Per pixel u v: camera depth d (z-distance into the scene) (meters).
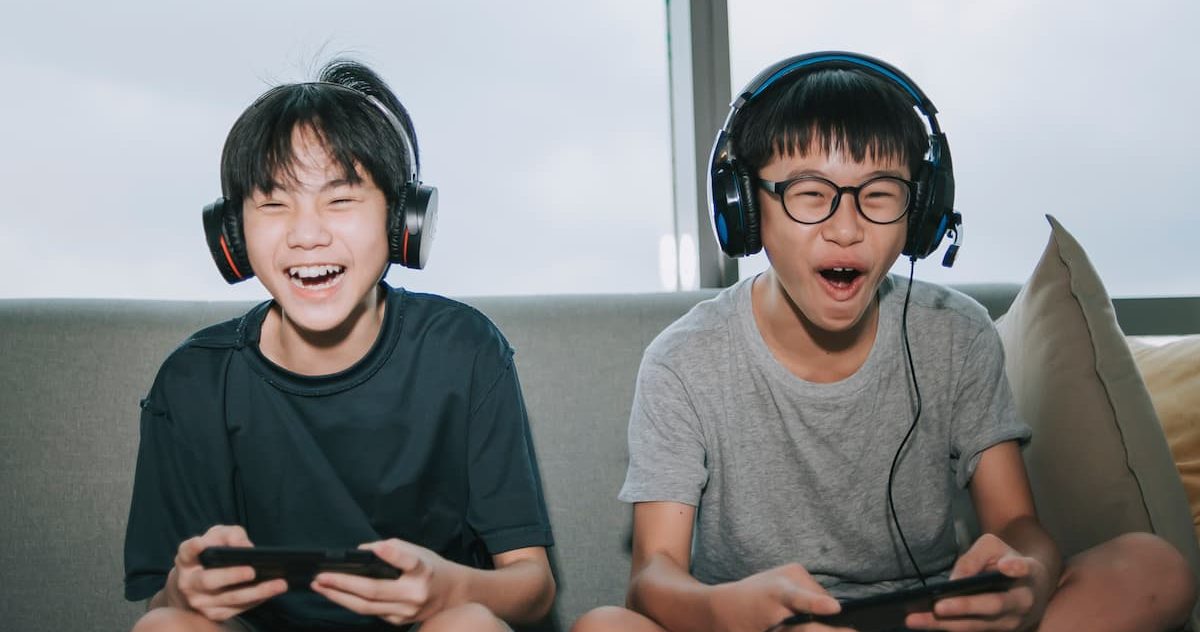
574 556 1.42
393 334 1.15
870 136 1.03
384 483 1.12
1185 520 1.18
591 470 1.45
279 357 1.14
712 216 1.11
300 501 1.12
